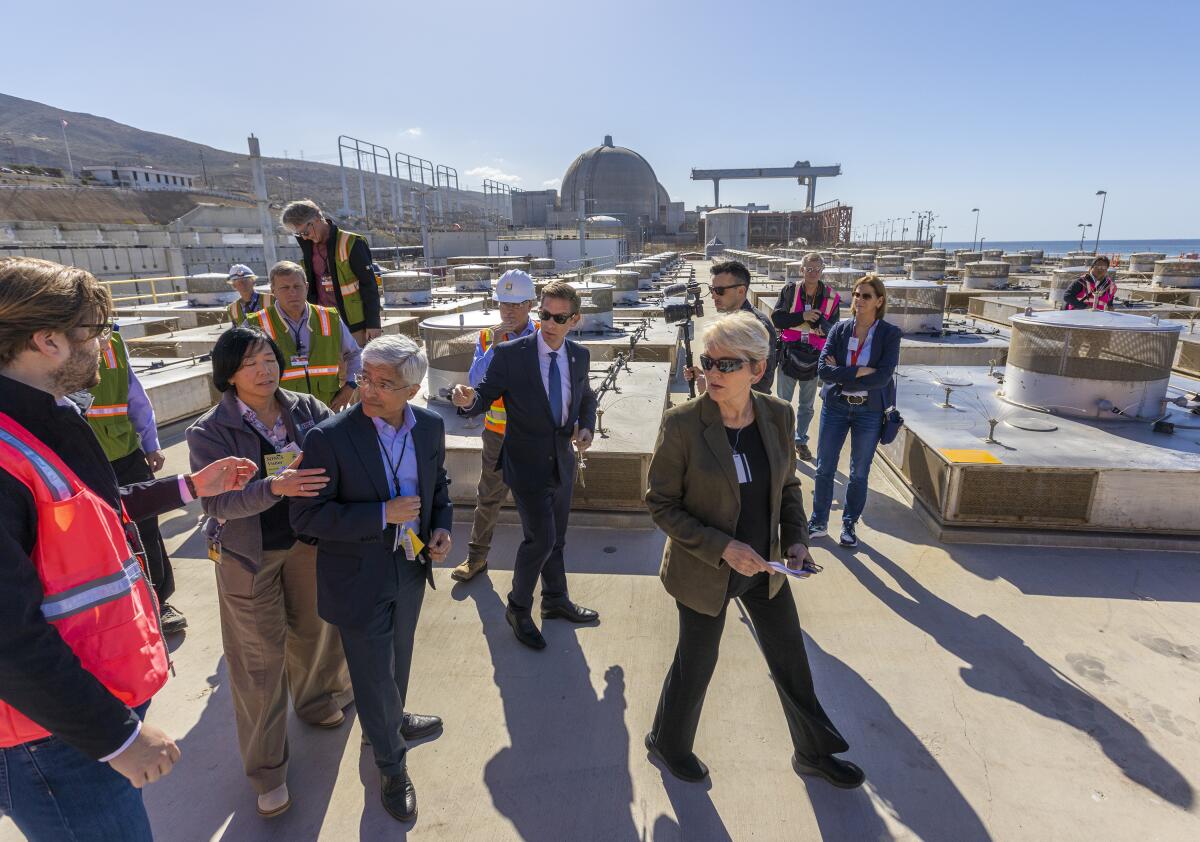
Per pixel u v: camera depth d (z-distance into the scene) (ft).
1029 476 13.42
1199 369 26.50
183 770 8.21
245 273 19.48
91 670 4.34
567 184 293.23
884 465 18.38
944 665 9.98
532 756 8.32
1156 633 10.66
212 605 12.02
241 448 7.43
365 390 6.97
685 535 6.90
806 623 11.09
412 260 116.26
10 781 4.31
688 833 7.20
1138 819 7.29
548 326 9.99
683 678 7.49
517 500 10.25
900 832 7.18
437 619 11.40
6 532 3.83
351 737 8.80
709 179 337.93
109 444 10.96
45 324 4.08
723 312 12.12
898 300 30.45
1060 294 41.60
